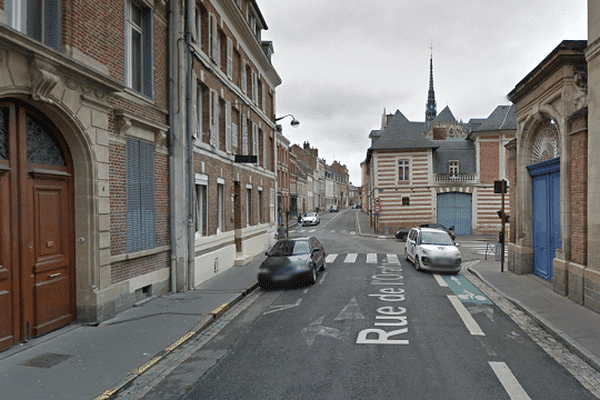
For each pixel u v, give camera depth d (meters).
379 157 33.66
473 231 32.81
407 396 4.69
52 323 7.17
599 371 5.46
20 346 6.42
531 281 11.56
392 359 5.87
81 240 7.68
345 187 132.88
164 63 10.79
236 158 15.09
